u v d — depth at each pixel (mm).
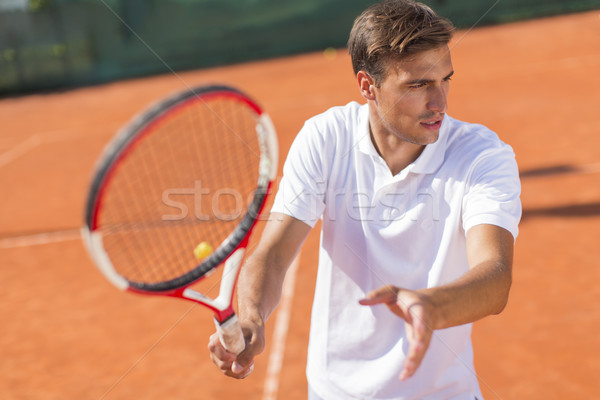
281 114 19281
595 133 12766
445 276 2691
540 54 24359
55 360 6262
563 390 4941
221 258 2742
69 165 16094
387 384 2764
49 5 36219
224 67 35906
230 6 38875
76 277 8430
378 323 2771
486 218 2455
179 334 6461
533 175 10492
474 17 37125
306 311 6547
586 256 7234
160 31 38469
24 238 10406
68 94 32438
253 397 5211
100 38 37531
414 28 2400
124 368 5953
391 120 2574
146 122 2211
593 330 5730
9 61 35969
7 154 18250
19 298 7922
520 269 7098
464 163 2609
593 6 37031
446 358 2732
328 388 2889
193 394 5359
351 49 2680
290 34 39312
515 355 5457
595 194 9242
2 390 5789
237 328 2455
